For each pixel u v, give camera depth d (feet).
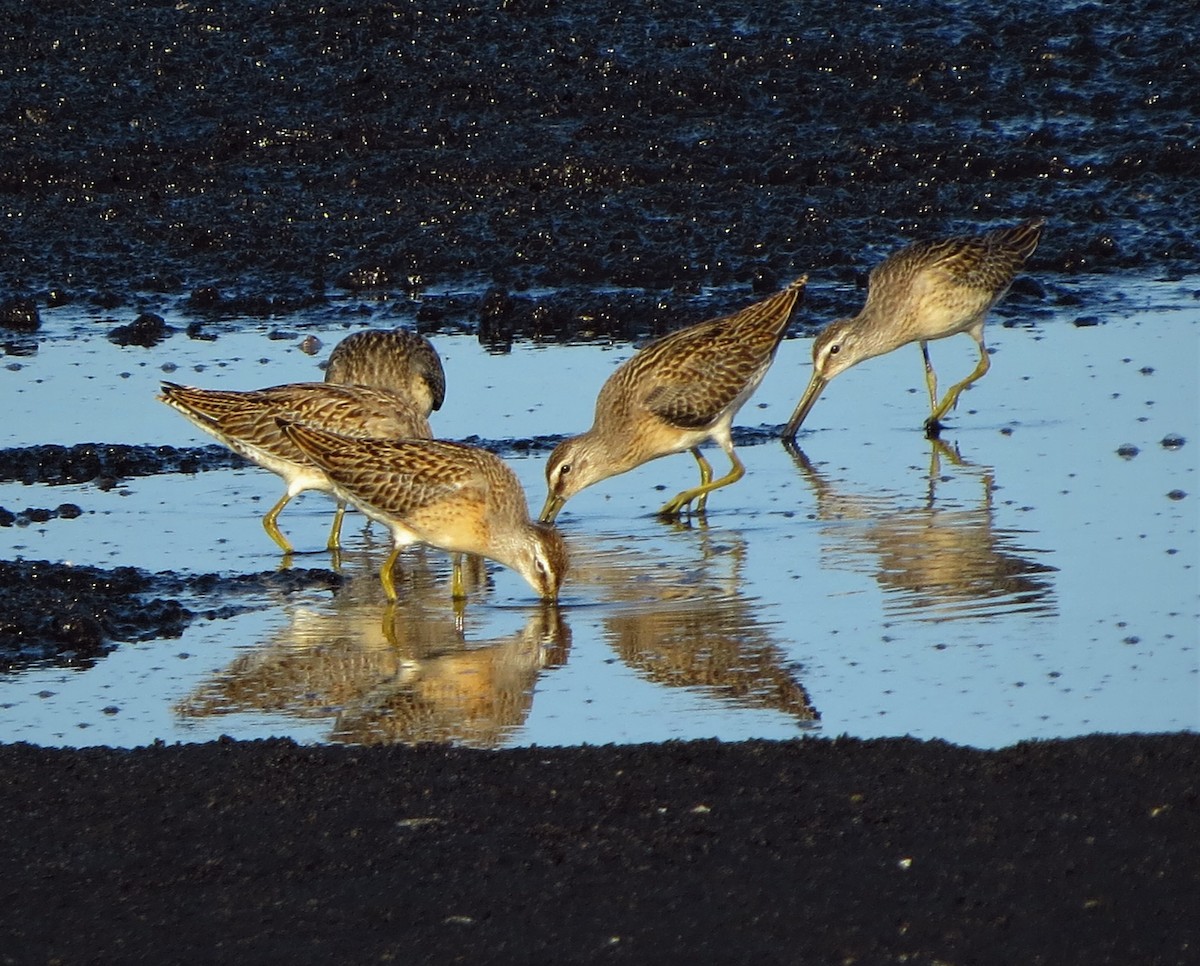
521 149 74.79
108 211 72.13
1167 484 48.42
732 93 78.18
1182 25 82.53
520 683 37.91
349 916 28.14
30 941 27.76
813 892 28.30
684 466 54.44
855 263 66.44
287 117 77.77
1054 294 64.39
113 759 33.68
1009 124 76.38
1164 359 58.13
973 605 41.14
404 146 76.02
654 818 30.81
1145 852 29.04
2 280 67.26
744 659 38.68
